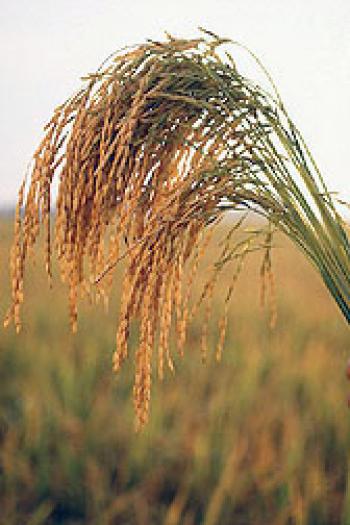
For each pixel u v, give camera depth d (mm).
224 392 3881
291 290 5559
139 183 1469
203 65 1484
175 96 1440
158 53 1501
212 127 1465
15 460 3441
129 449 3604
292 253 5480
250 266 5484
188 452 3523
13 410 4062
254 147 1447
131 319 1507
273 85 1485
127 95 1480
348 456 3484
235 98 1490
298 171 1461
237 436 3521
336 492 3303
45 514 3143
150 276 1434
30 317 4961
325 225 1471
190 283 1490
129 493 3316
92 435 3613
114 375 4289
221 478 3203
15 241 1487
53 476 3441
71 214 1495
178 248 1471
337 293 1485
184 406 3953
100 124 1500
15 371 4352
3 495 3334
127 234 1553
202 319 5266
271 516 3125
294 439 3430
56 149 1482
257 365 4359
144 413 1499
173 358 4453
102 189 1465
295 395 4148
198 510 3287
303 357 4570
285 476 3191
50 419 3705
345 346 4953
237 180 1448
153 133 1465
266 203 1477
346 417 3674
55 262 5207
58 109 1489
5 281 4301
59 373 4164
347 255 1474
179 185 1477
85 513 3312
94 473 3393
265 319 5266
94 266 1508
